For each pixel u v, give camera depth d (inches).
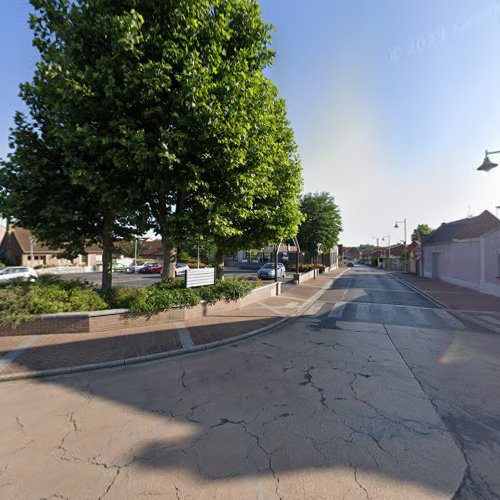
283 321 347.6
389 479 100.0
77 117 265.3
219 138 281.6
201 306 349.1
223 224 319.3
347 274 1278.3
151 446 117.6
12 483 97.7
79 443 119.3
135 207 327.6
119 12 268.5
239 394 163.6
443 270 887.7
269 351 239.5
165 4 268.1
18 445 117.9
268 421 136.0
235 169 323.3
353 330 308.5
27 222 311.3
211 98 273.4
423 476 101.2
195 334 274.4
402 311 415.8
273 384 176.6
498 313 395.2
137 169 285.1
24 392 165.8
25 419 137.4
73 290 294.2
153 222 364.8
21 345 233.5
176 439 122.3
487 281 589.9
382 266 2009.1
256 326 311.6
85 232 357.7
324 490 95.2
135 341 249.8
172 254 407.2
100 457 110.9
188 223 321.1
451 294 580.4
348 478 100.4
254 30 330.6
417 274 1205.1
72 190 309.9
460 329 312.0
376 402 154.1
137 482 98.7
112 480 99.4
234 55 328.5
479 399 157.4
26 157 283.9
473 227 777.6
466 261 700.7
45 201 302.5
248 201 334.0
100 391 167.3
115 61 256.4
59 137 265.3
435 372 194.4
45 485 97.1
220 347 249.6
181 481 99.0
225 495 93.3
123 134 264.5
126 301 311.3
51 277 321.1
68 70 243.6
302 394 163.3
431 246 1009.5
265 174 352.2
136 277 1016.9
